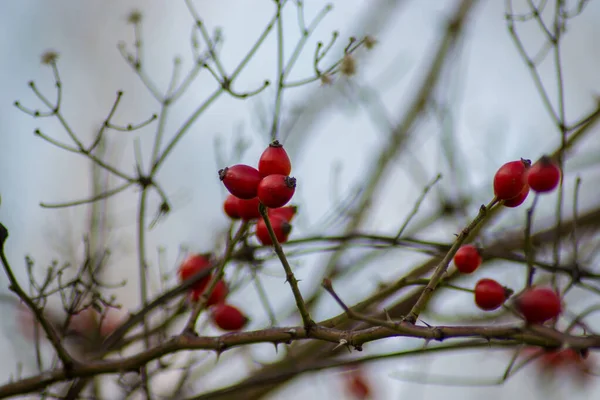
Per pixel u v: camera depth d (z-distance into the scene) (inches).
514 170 98.3
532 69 145.1
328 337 97.3
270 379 136.2
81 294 131.3
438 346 121.8
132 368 111.3
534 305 84.9
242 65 143.9
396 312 157.8
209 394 137.3
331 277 190.7
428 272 168.6
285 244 148.9
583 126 190.1
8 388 113.9
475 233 145.3
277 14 140.9
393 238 149.1
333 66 136.9
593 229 179.8
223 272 116.0
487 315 153.3
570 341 82.4
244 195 100.5
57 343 112.7
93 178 173.0
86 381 129.6
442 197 203.2
